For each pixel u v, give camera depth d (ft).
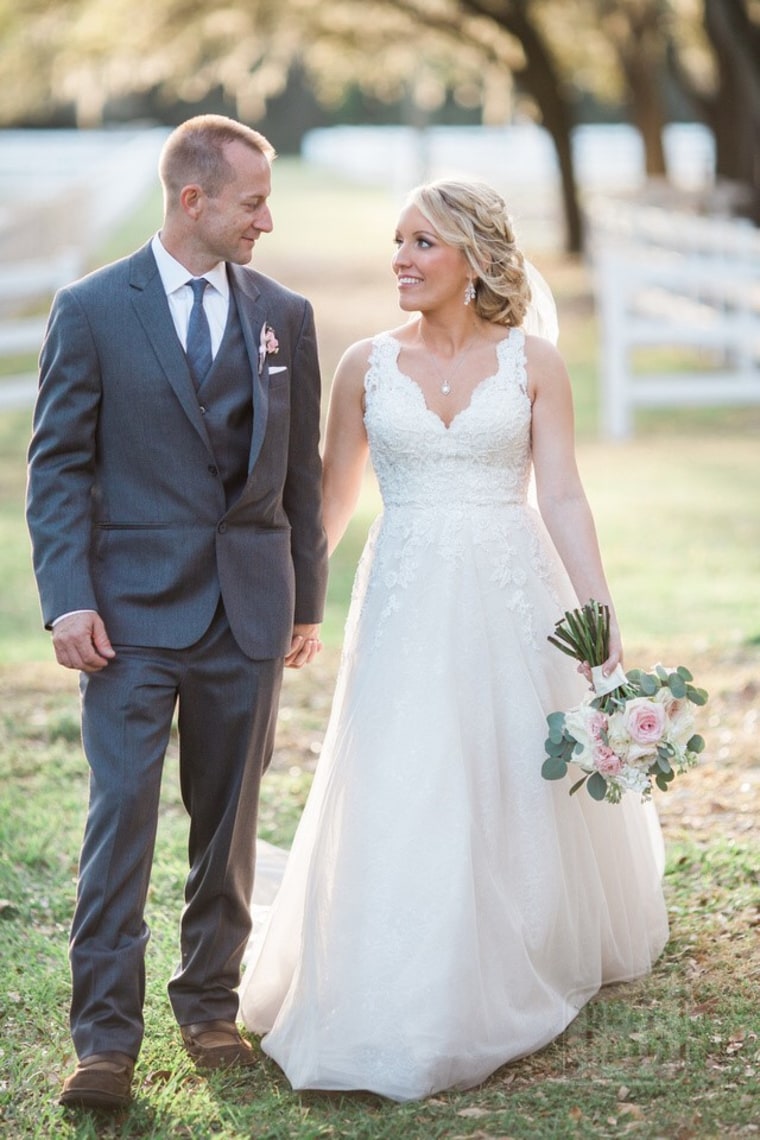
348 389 20.49
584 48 142.51
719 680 34.88
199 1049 19.12
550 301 21.09
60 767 30.66
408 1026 17.98
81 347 18.29
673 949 21.90
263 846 25.36
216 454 18.63
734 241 86.53
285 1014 18.99
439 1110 17.71
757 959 21.27
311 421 19.75
